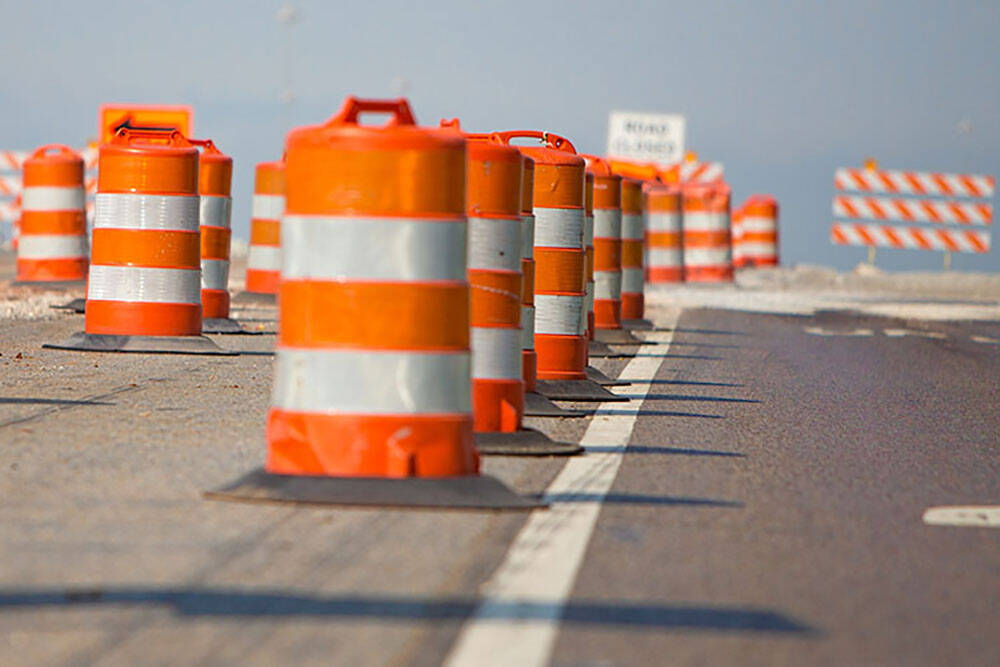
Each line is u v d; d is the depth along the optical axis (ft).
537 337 70.18
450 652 27.81
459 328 42.42
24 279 130.00
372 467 41.39
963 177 250.78
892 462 53.52
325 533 36.81
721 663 27.96
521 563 34.63
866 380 84.69
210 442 49.96
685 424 61.52
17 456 45.85
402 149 41.63
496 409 52.21
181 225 80.89
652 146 225.15
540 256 70.03
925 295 197.57
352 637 28.48
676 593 32.78
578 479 46.44
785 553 37.24
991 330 132.77
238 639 28.12
